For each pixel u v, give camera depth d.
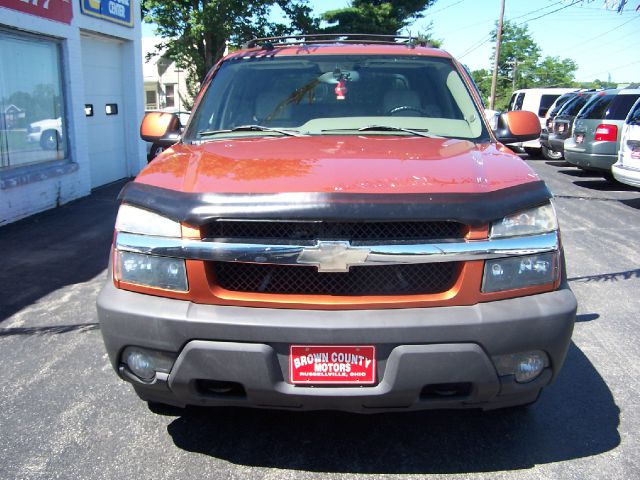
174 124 4.11
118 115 12.80
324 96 3.99
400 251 2.48
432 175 2.71
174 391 2.61
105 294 2.69
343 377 2.50
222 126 3.89
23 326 4.60
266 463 2.89
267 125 3.84
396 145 3.29
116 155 12.77
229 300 2.54
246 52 4.43
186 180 2.74
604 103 11.83
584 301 5.20
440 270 2.58
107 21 11.39
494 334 2.49
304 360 2.49
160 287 2.59
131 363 2.65
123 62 12.85
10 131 8.51
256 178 2.66
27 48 8.93
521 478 2.76
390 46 4.43
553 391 3.58
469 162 2.94
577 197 10.75
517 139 4.01
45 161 9.49
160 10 24.78
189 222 2.54
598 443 3.03
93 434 3.12
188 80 28.17
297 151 3.11
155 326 2.53
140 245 2.61
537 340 2.54
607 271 6.07
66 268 6.13
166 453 2.96
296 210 2.46
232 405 2.66
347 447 3.02
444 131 3.75
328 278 2.55
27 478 2.76
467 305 2.55
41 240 7.28
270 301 2.53
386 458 2.92
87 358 4.04
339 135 3.63
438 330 2.46
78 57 10.23
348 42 4.63
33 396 3.52
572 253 6.75
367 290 2.56
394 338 2.45
